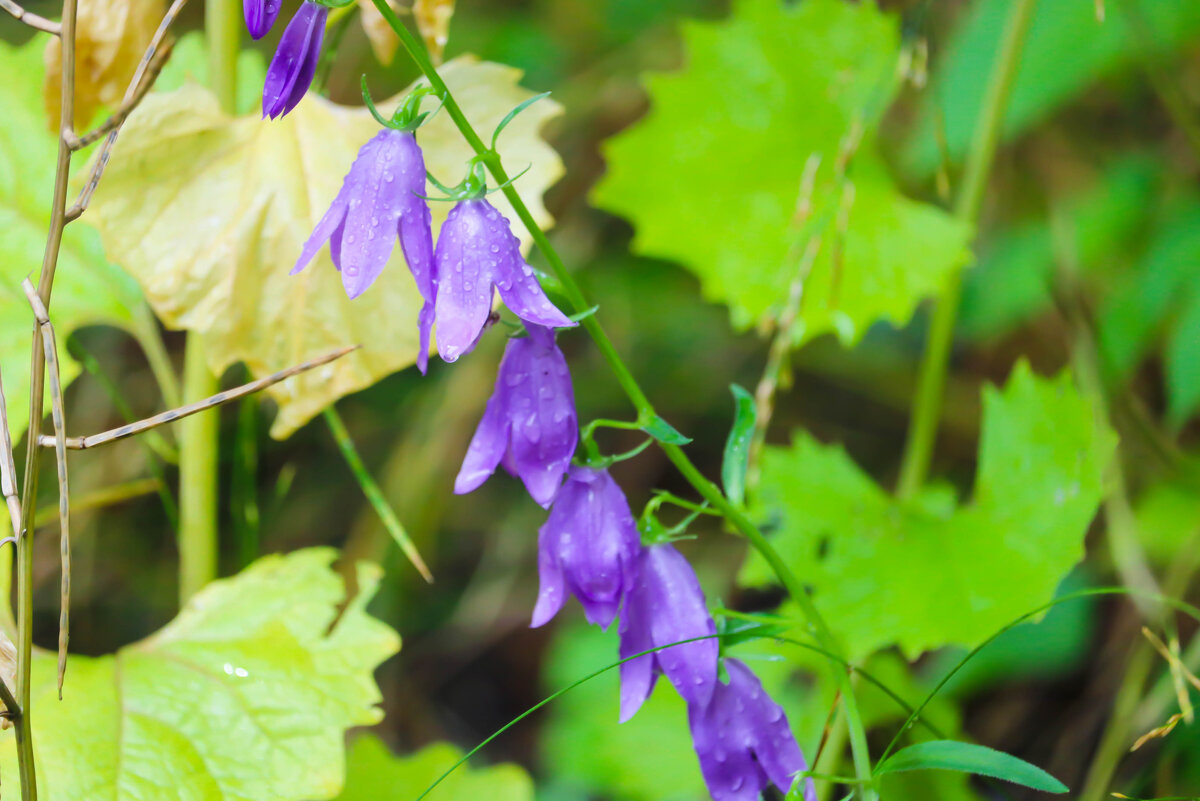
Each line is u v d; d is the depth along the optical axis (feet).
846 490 2.90
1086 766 3.23
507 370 2.48
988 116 2.97
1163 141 3.76
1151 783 2.94
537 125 2.68
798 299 2.85
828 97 3.03
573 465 2.50
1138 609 3.12
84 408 3.71
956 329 3.84
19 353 2.74
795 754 2.52
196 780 2.60
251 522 2.83
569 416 2.48
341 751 2.63
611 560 2.48
